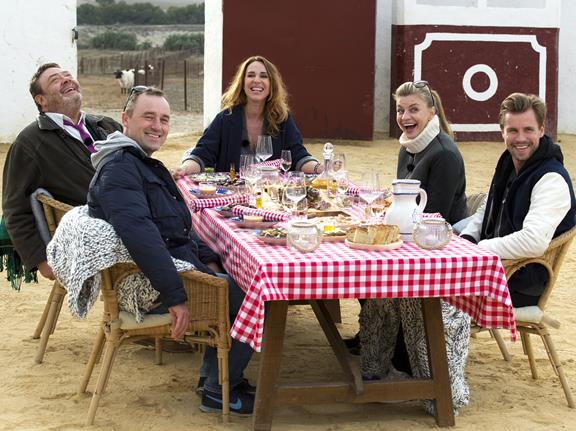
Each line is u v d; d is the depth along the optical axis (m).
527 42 15.71
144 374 5.14
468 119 15.62
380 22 16.16
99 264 4.19
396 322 4.96
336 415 4.60
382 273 4.05
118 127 5.93
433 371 4.43
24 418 4.49
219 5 15.73
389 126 16.36
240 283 4.38
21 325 5.99
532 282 4.67
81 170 5.35
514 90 15.74
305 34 14.84
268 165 5.90
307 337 5.88
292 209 4.89
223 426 4.44
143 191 4.38
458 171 5.27
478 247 4.35
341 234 4.50
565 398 4.88
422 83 5.38
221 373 4.45
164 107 4.61
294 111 15.03
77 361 5.32
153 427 4.41
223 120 6.64
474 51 15.53
